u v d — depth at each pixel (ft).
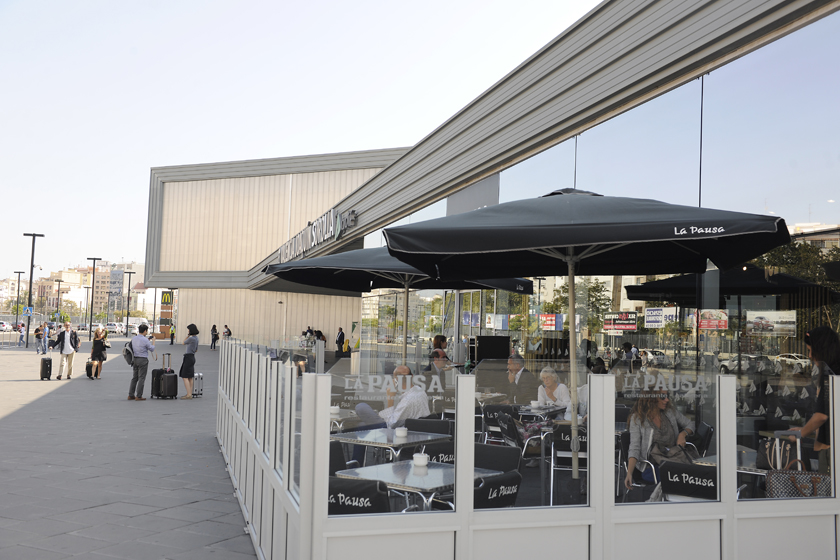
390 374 11.68
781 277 19.53
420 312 55.83
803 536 12.86
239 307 163.12
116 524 19.04
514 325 38.19
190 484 24.13
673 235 14.10
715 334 22.26
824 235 18.02
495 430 12.01
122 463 27.37
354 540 11.03
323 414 11.02
